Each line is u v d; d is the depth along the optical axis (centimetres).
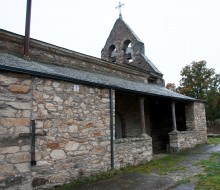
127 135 1180
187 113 1284
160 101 1363
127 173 681
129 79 1208
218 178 583
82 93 643
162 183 569
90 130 650
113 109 728
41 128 539
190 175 638
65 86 603
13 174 471
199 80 3206
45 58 841
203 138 1313
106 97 713
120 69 1162
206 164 764
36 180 514
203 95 3095
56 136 567
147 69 1462
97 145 663
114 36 1563
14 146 480
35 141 522
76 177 596
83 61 988
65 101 598
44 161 534
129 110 1220
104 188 542
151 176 643
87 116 648
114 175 664
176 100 1145
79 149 614
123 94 1169
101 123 685
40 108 544
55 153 559
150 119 1367
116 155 721
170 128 1384
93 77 810
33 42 795
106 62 1075
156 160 884
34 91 537
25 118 505
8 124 478
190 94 3212
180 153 1029
